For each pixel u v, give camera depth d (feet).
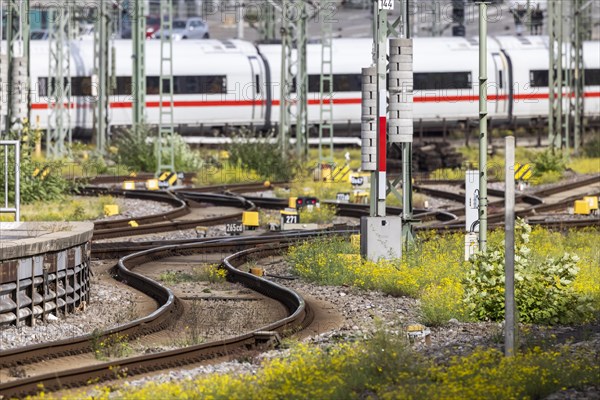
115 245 281.33
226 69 619.67
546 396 116.78
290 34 561.02
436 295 185.16
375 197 240.12
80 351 147.84
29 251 169.68
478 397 111.04
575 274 179.63
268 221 349.41
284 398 114.73
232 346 149.18
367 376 125.80
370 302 197.57
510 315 131.85
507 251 131.44
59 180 401.90
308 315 180.86
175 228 330.34
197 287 220.84
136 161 548.72
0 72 386.93
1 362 136.46
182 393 115.03
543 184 489.67
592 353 136.56
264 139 552.00
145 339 160.45
